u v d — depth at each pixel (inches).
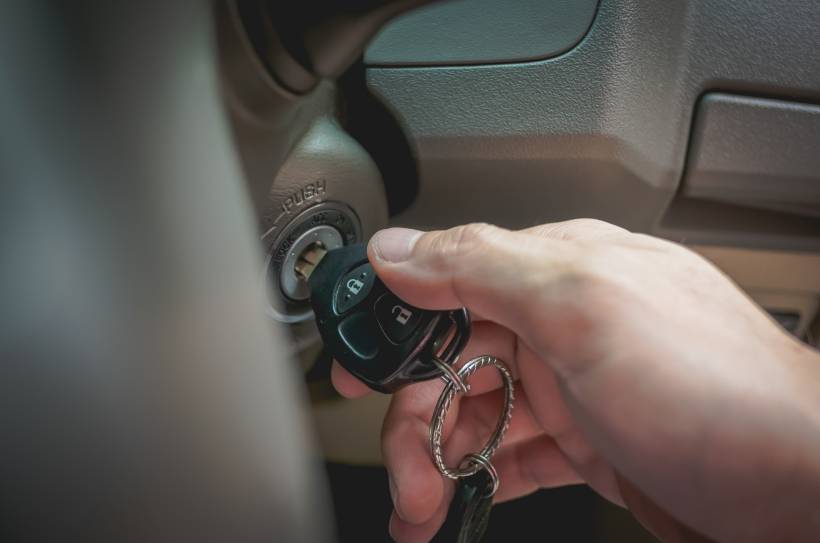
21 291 9.7
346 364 19.3
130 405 10.4
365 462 27.2
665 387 15.8
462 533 20.8
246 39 13.5
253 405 11.6
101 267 10.0
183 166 11.0
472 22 24.5
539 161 25.7
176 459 10.9
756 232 29.1
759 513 16.4
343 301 19.7
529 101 25.0
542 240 17.8
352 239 21.5
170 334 10.6
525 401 24.9
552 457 25.3
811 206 28.0
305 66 15.0
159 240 10.5
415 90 25.1
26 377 9.9
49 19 9.5
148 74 10.5
